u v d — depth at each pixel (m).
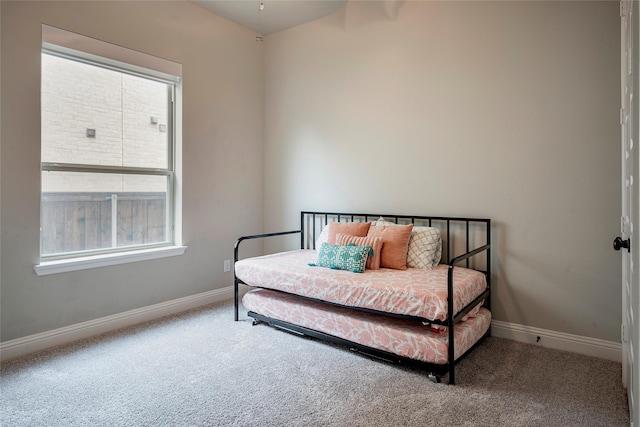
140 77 3.11
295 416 1.79
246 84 3.90
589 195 2.44
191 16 3.36
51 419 1.75
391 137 3.23
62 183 2.68
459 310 2.22
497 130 2.74
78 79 2.74
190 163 3.40
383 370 2.24
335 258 2.75
